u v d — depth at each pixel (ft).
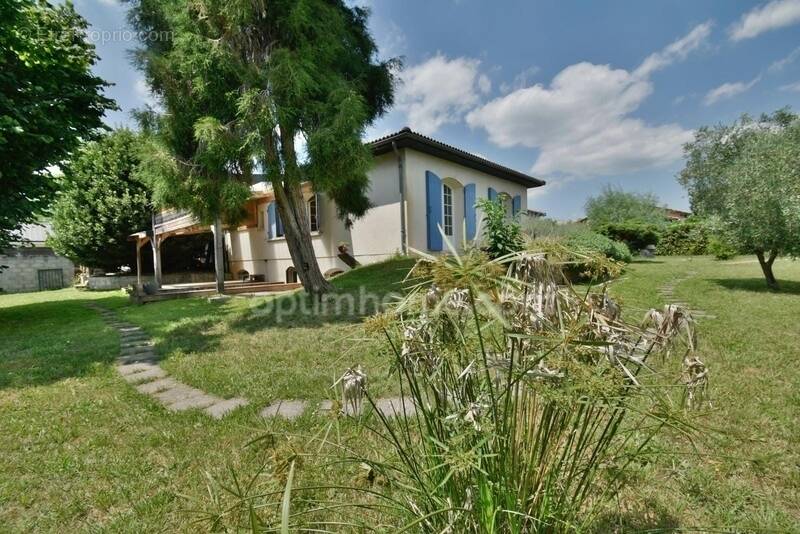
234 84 21.63
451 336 4.08
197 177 21.59
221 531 4.18
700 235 54.34
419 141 32.42
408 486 4.36
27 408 11.40
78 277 70.59
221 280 37.35
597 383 3.23
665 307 3.76
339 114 21.20
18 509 6.94
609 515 5.60
